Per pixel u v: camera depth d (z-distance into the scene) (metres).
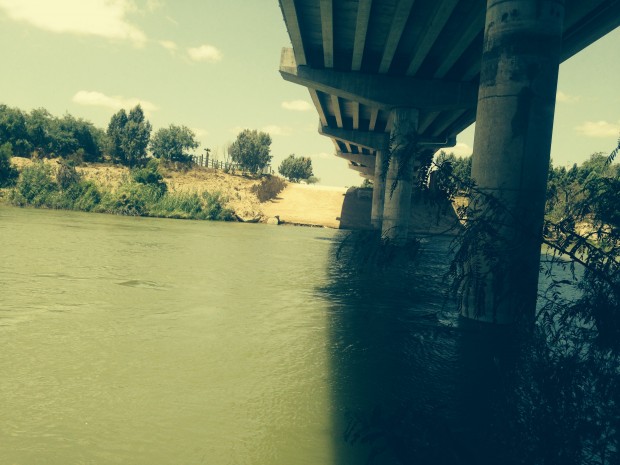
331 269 23.75
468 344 11.57
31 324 11.58
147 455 6.13
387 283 20.58
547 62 12.98
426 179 4.38
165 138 80.12
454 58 29.56
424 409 7.71
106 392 7.99
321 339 11.66
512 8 13.01
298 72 35.56
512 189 12.94
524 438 3.74
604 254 3.68
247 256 26.80
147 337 11.07
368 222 65.75
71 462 5.88
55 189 60.59
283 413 7.49
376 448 3.82
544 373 3.62
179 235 36.00
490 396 8.34
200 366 9.41
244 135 87.88
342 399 8.11
